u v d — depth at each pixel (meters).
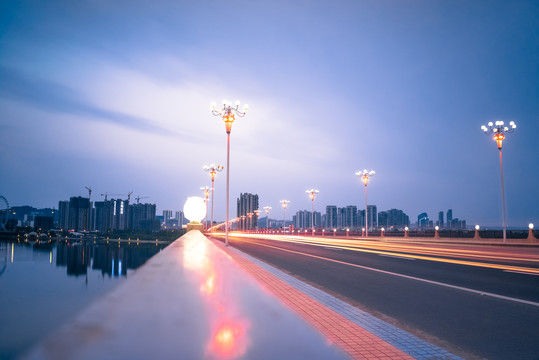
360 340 5.44
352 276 13.03
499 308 7.95
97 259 122.94
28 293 44.88
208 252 12.30
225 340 2.83
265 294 4.93
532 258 19.58
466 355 5.11
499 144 35.41
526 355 5.13
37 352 2.32
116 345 2.54
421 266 15.98
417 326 6.58
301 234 94.62
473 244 35.84
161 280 5.86
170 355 2.40
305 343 2.88
